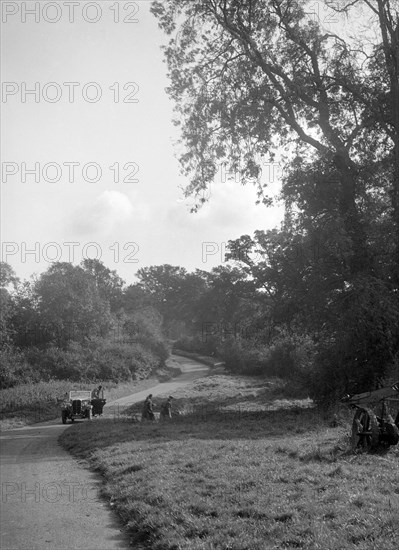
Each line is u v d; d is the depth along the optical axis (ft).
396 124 101.14
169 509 31.76
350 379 99.81
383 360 96.07
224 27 105.70
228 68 108.37
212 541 25.64
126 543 29.35
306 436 60.03
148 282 610.65
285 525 26.08
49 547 29.09
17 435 104.01
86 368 226.17
